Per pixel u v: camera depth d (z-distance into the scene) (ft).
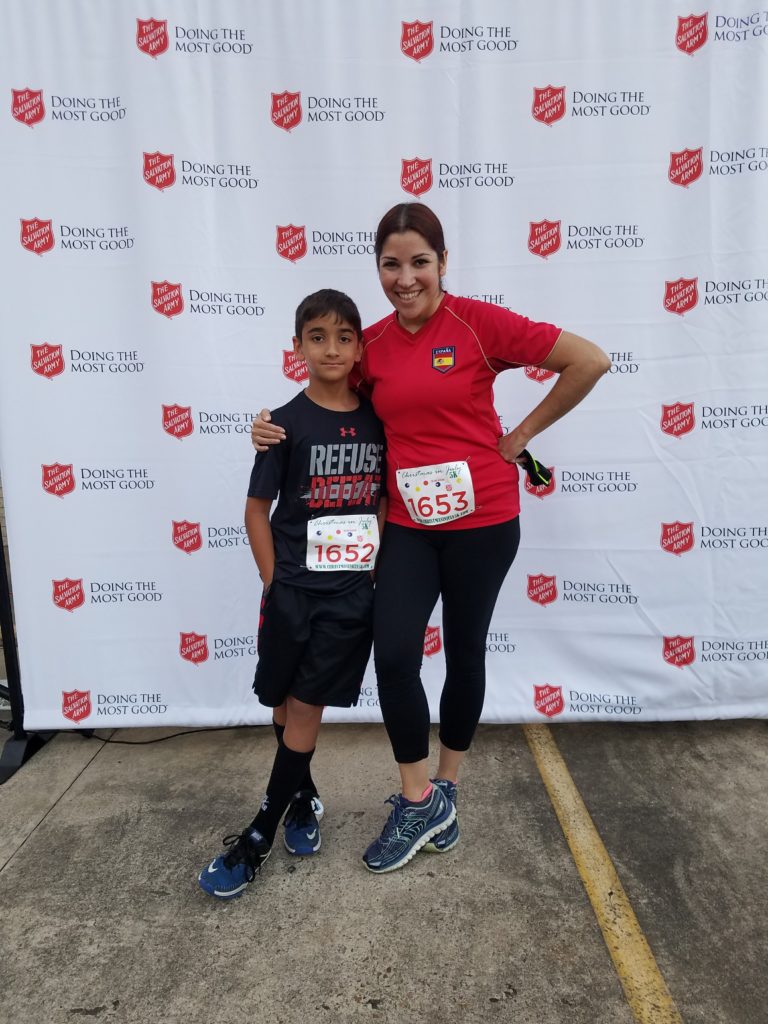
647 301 7.94
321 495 5.74
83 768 8.11
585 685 8.69
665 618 8.50
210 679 8.69
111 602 8.45
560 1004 4.91
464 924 5.62
